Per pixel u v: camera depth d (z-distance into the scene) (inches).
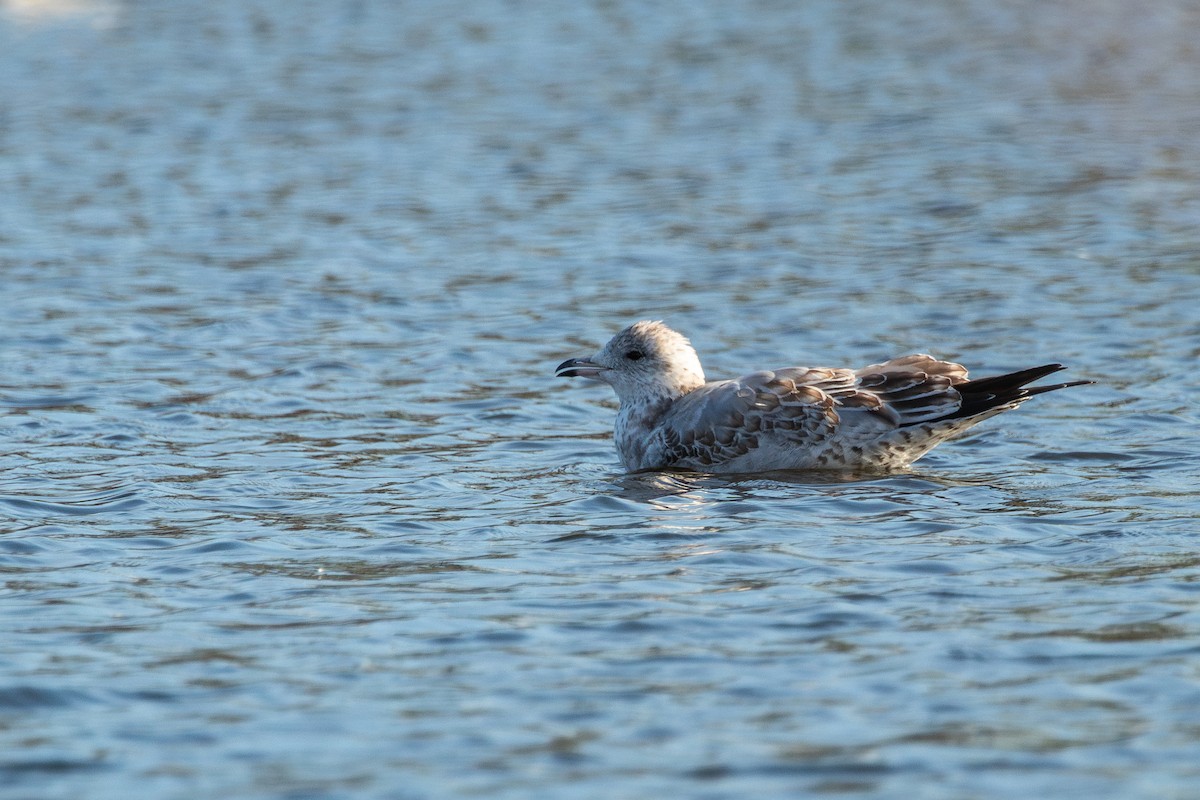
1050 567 460.1
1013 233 1062.4
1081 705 356.8
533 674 380.8
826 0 2333.9
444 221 1135.6
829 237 1065.5
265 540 500.4
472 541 498.6
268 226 1120.8
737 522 517.0
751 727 348.2
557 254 1031.6
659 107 1593.3
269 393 717.9
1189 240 1023.0
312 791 319.6
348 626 416.2
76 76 1782.7
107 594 445.1
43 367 760.3
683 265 995.9
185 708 362.3
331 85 1736.0
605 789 319.6
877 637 402.6
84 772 328.8
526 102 1628.9
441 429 661.3
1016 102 1583.4
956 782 320.5
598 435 655.8
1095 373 733.3
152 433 647.8
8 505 538.9
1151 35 2000.5
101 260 1012.5
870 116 1528.1
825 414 583.8
